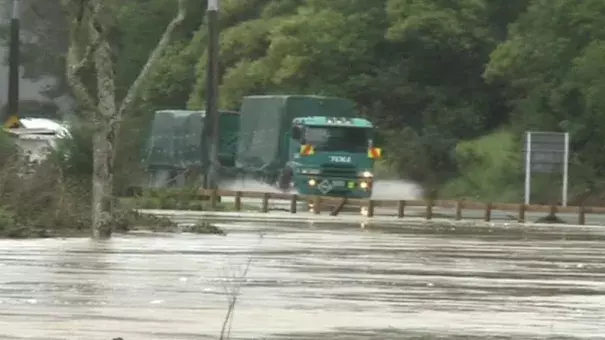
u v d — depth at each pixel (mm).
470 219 70938
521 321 24109
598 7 97062
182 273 32094
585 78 94312
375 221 64438
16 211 47312
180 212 68812
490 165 96750
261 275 32312
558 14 98438
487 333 22406
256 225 56625
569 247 46531
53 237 44531
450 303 27000
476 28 108562
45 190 49000
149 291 27922
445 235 52781
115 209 50031
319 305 26156
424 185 101188
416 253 41281
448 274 33812
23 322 22609
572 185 90688
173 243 42719
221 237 46688
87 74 46281
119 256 36906
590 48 94750
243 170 94062
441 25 107062
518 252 43125
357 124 84562
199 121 95250
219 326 22469
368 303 26703
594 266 37469
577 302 27500
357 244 44906
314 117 85750
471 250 43531
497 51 99625
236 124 98312
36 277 30609
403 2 108375
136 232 48125
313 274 32844
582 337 22031
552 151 78938
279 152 88625
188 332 21609
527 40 99312
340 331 22328
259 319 23750
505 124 107562
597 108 93062
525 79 99500
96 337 20797
